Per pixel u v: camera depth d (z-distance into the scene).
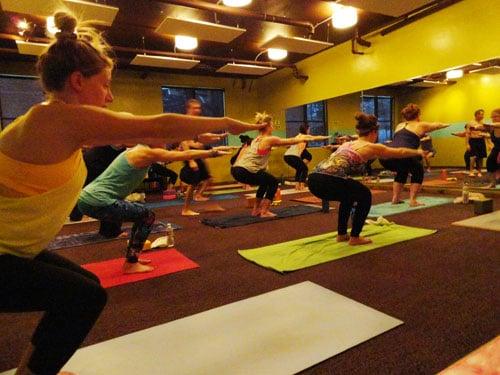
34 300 0.83
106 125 0.83
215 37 5.41
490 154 5.10
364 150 2.83
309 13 5.48
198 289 2.20
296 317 1.73
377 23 6.26
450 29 5.39
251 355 1.41
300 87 8.63
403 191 6.24
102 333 1.68
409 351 1.41
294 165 7.16
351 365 1.33
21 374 0.89
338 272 2.37
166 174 7.34
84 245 3.49
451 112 5.72
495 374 1.21
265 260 2.68
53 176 0.85
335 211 4.78
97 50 0.97
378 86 6.65
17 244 0.84
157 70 8.51
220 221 4.31
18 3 4.00
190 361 1.39
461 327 1.57
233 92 9.80
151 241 3.45
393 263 2.48
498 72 5.04
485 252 2.62
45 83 0.93
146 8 5.02
